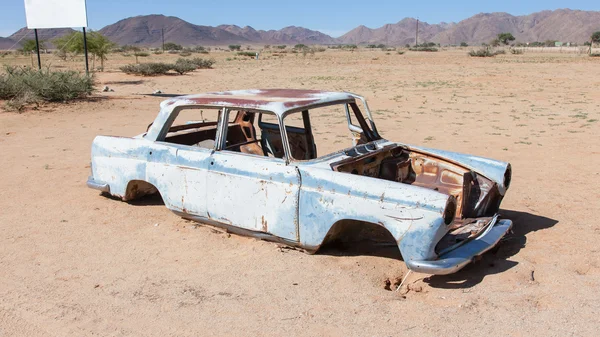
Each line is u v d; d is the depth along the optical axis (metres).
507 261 5.23
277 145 6.72
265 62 54.91
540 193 7.58
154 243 5.83
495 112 16.77
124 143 6.60
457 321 4.12
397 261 5.27
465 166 5.89
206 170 5.71
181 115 16.02
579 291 4.58
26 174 8.91
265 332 4.02
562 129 13.26
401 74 35.00
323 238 4.99
